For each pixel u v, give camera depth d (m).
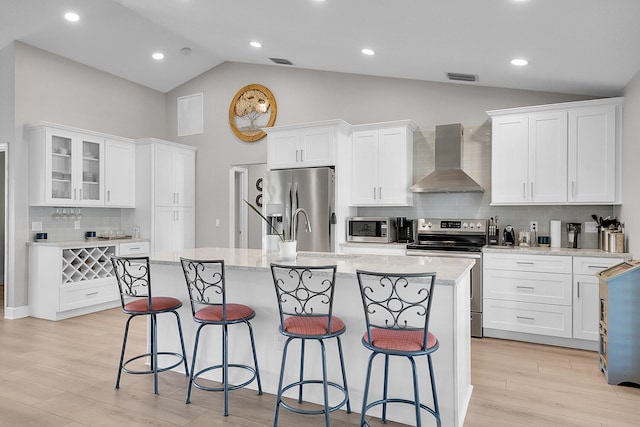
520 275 3.91
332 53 4.46
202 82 6.38
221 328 2.98
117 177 5.59
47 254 4.72
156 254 3.33
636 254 3.40
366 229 4.75
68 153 5.02
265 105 5.86
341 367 2.44
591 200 3.86
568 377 3.07
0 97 4.86
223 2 3.63
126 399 2.69
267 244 3.42
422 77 4.75
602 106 3.81
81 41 4.99
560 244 4.20
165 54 5.60
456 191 4.51
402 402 2.26
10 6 4.22
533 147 4.07
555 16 2.60
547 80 3.97
